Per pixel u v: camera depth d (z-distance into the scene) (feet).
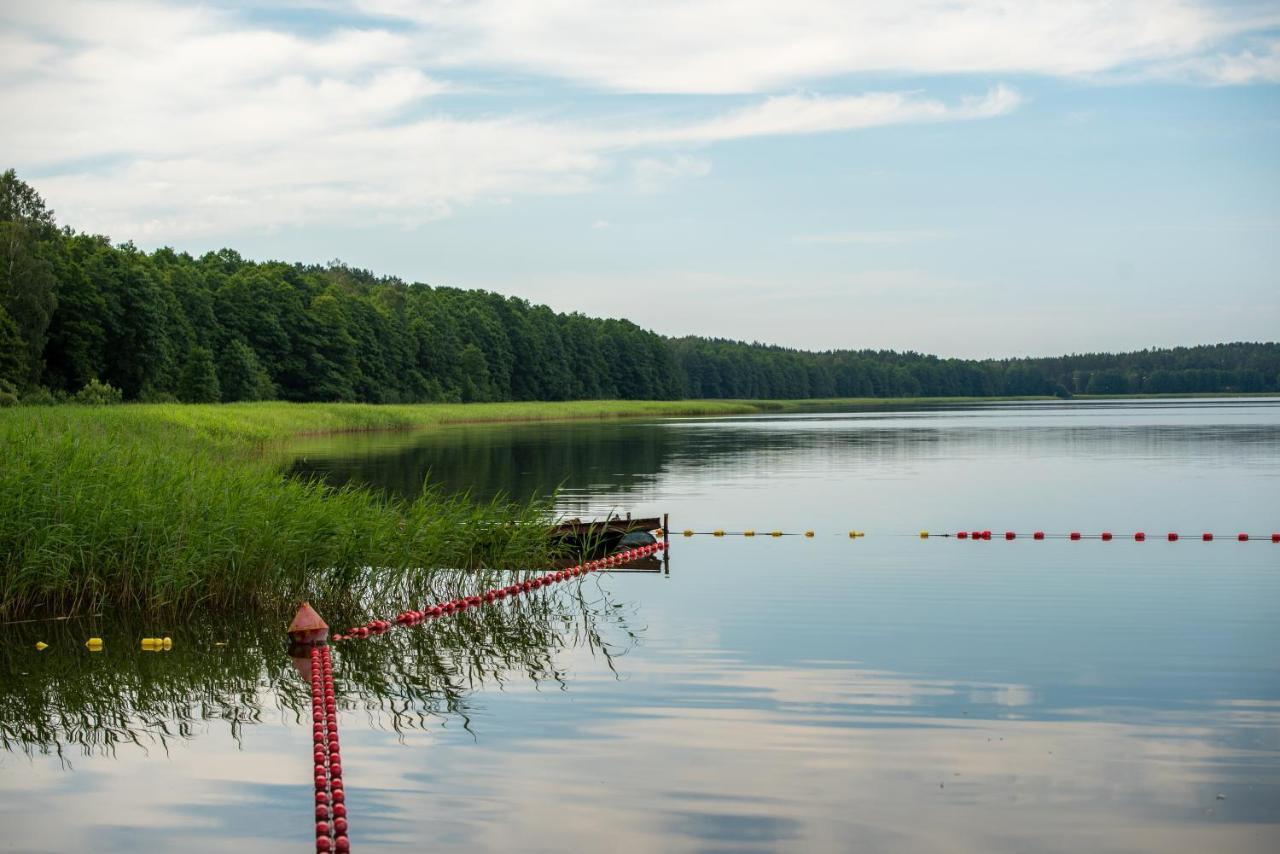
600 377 556.92
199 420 173.58
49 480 57.57
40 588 55.01
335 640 51.78
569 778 32.04
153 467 62.90
